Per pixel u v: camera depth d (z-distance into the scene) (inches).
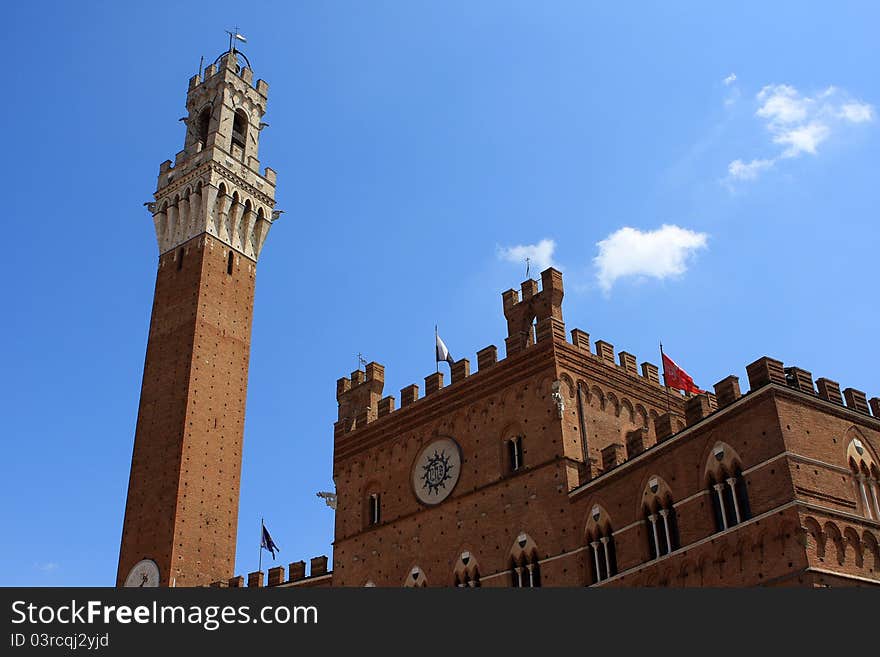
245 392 4037.9
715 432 2010.3
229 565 3651.6
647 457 2165.4
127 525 3686.0
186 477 3644.2
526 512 2479.1
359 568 2866.6
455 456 2751.0
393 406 3048.7
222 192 4315.9
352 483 3036.4
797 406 1927.9
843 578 1770.4
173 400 3833.7
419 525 2751.0
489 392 2741.1
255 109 4699.8
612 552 2222.0
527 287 2844.5
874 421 2047.2
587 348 2723.9
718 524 1959.9
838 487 1883.6
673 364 2888.8
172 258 4261.8
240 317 4165.8
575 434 2527.1
